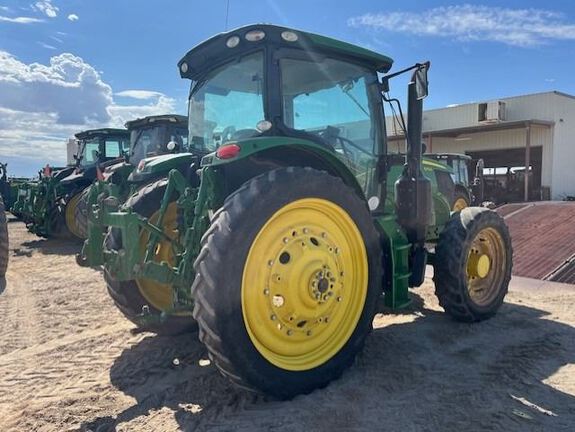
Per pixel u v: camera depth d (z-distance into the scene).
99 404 2.86
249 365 2.63
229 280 2.57
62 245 10.23
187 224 3.14
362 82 3.80
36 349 3.87
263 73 3.23
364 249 3.21
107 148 11.62
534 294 5.20
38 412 2.76
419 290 5.41
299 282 2.90
